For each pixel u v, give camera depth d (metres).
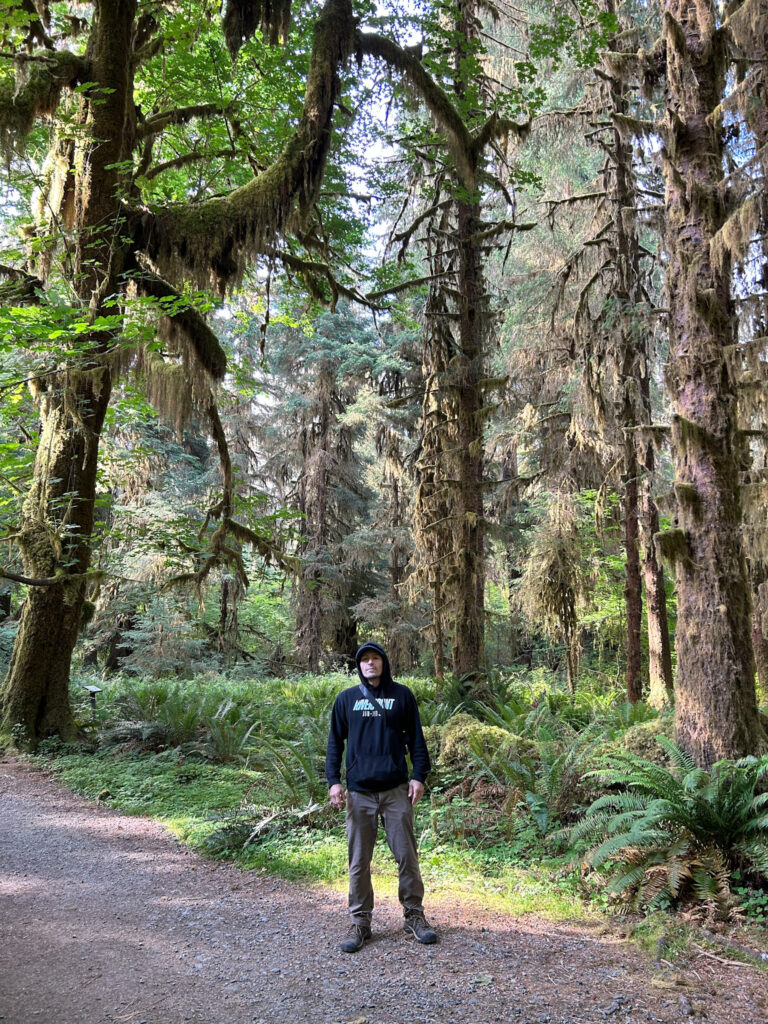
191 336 11.40
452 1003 3.59
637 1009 3.58
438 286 13.90
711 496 6.84
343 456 25.72
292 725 11.10
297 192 11.38
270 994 3.67
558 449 15.09
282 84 12.98
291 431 26.47
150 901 5.09
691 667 6.71
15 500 11.90
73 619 11.09
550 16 13.94
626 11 12.87
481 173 13.52
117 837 6.77
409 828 4.48
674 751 6.27
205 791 8.26
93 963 4.01
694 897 5.00
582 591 15.21
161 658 18.77
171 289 11.34
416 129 14.03
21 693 10.65
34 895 5.11
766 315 7.55
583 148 16.22
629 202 13.46
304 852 6.19
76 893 5.20
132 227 11.23
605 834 5.88
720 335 7.12
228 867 5.95
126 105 11.66
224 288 11.75
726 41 7.46
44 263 11.71
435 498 13.78
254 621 28.06
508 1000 3.63
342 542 24.94
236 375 14.62
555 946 4.38
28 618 10.91
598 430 13.30
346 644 26.69
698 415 7.04
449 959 4.12
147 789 8.44
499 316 15.41
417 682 15.97
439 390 13.34
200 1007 3.52
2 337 7.55
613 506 15.73
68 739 10.67
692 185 7.21
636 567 13.48
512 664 22.09
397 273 15.34
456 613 13.01
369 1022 3.39
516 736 8.54
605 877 5.45
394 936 4.45
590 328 13.63
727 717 6.44
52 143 12.05
